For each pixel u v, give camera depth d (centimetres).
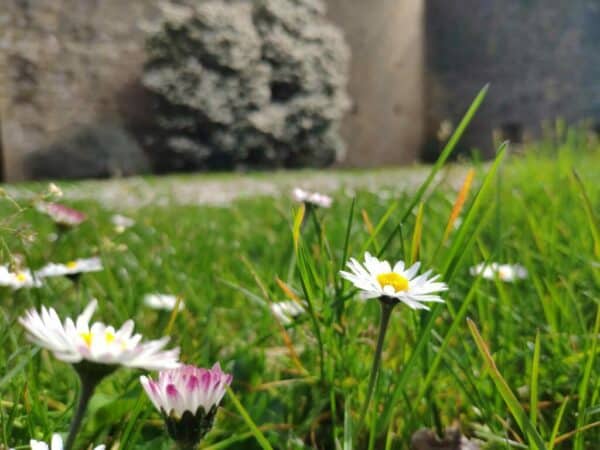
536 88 364
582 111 353
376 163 358
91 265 30
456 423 23
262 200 114
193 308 38
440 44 382
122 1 263
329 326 25
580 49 353
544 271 34
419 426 22
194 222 81
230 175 246
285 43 285
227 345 31
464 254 21
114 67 261
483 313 29
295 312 28
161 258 49
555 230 41
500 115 371
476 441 21
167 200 138
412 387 25
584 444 20
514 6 366
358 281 17
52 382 26
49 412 22
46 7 244
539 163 91
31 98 241
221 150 271
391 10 360
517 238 42
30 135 241
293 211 22
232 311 39
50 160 243
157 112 264
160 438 20
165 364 12
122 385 24
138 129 266
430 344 23
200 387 14
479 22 375
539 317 30
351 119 347
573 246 37
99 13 257
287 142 290
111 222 79
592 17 350
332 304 25
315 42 297
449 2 379
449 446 21
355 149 349
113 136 255
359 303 30
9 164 236
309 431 23
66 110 249
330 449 23
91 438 20
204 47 261
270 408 24
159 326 33
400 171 281
